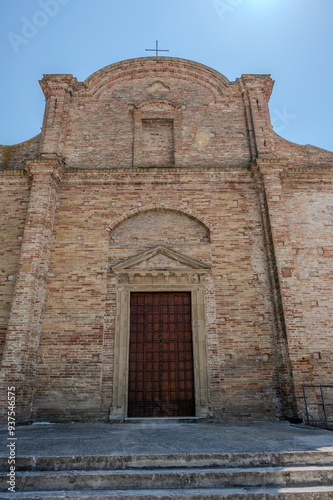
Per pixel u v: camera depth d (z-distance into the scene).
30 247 13.39
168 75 18.16
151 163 16.38
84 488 5.68
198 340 13.05
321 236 14.77
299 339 12.39
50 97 17.00
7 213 14.89
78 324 13.10
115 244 14.56
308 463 6.39
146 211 15.10
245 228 14.80
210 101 17.56
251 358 12.87
